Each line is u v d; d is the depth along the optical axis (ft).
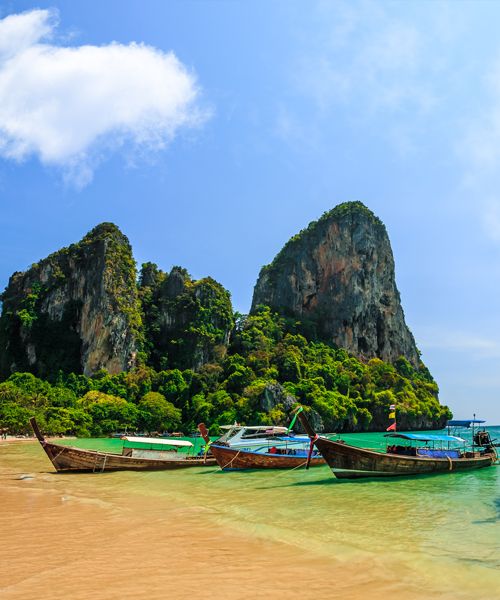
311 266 535.60
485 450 108.99
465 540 41.55
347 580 31.37
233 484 79.00
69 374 356.18
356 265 515.09
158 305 440.04
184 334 399.65
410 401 402.31
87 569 33.58
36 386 314.14
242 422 281.54
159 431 295.89
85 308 390.42
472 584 30.60
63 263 434.30
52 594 28.68
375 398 379.14
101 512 55.31
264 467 96.32
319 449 76.43
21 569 33.65
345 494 67.15
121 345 377.50
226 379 335.47
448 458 89.61
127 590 29.40
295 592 29.17
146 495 68.80
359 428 353.10
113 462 95.35
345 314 497.87
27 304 416.05
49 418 260.62
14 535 44.11
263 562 35.29
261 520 50.01
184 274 461.78
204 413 294.87
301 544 40.16
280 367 358.02
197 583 30.71
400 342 540.11
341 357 435.94
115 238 426.10
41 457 137.39
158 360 399.24
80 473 93.66
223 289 449.89
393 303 547.08
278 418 279.08
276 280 549.54
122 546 39.96
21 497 66.44
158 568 33.81
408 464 83.92
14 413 247.91
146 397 314.55
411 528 46.16
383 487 73.05
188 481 83.25
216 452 95.30
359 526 47.11
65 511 56.03
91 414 284.61
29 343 396.57
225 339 415.03
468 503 59.82
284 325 462.60
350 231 528.63
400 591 29.37
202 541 41.45
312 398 316.60
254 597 28.32
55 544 40.68
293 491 70.28
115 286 394.11
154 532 44.98
